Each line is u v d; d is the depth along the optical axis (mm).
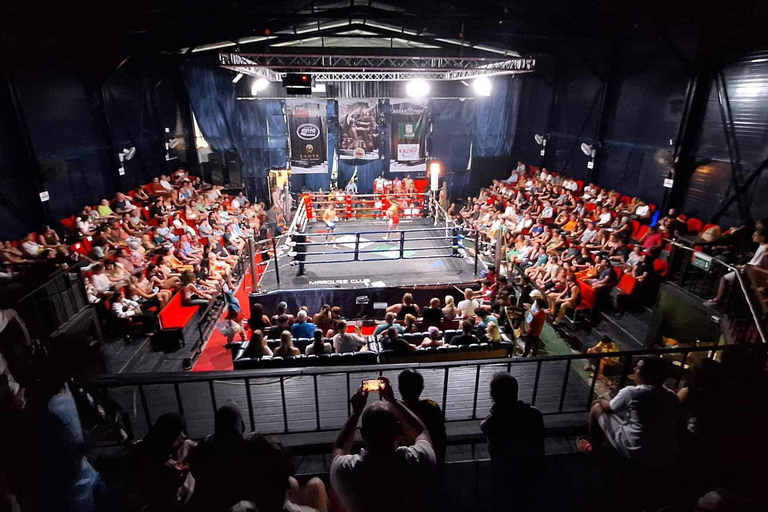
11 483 2873
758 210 9773
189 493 2973
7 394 3203
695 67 11133
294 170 20531
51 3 10359
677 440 3471
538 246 12922
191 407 5438
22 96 10781
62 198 12211
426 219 17469
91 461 3615
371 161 21562
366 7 15070
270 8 13898
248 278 14242
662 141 12648
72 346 5781
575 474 3529
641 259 10406
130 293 9742
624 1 12141
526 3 13000
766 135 9570
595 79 15648
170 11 11789
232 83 19266
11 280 5523
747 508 2568
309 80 14141
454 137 21484
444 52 18438
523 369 6414
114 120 14516
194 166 20188
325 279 11906
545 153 19375
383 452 2217
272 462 2584
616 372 7980
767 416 3561
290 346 6648
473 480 3520
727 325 6102
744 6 9891
